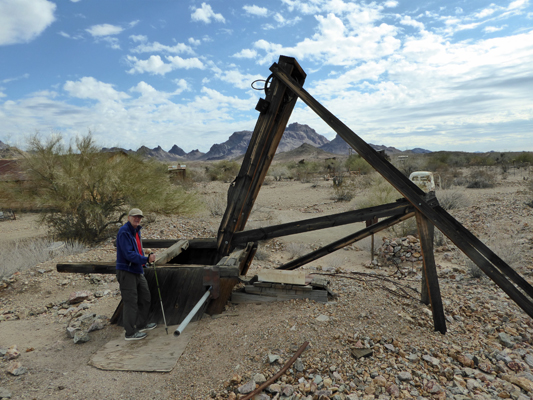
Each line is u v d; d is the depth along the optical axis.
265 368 3.40
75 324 4.75
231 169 49.03
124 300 4.22
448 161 51.56
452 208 14.06
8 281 6.93
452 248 8.84
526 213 11.27
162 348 3.97
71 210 10.80
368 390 3.02
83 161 10.93
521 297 4.05
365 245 9.98
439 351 3.68
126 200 11.52
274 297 4.96
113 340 4.29
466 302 5.13
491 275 4.14
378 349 3.65
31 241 10.59
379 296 5.08
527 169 35.12
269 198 23.30
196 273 4.81
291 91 5.25
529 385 3.08
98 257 8.48
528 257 7.46
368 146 4.42
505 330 4.26
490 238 8.95
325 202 19.95
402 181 4.32
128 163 11.64
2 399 3.16
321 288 5.01
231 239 5.70
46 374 3.61
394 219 5.03
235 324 4.36
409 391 3.02
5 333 4.79
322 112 4.71
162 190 12.79
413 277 7.03
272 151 5.82
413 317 4.48
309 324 4.12
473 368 3.46
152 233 10.92
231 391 3.15
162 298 4.76
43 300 6.29
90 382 3.42
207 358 3.70
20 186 10.82
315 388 3.07
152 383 3.36
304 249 10.06
